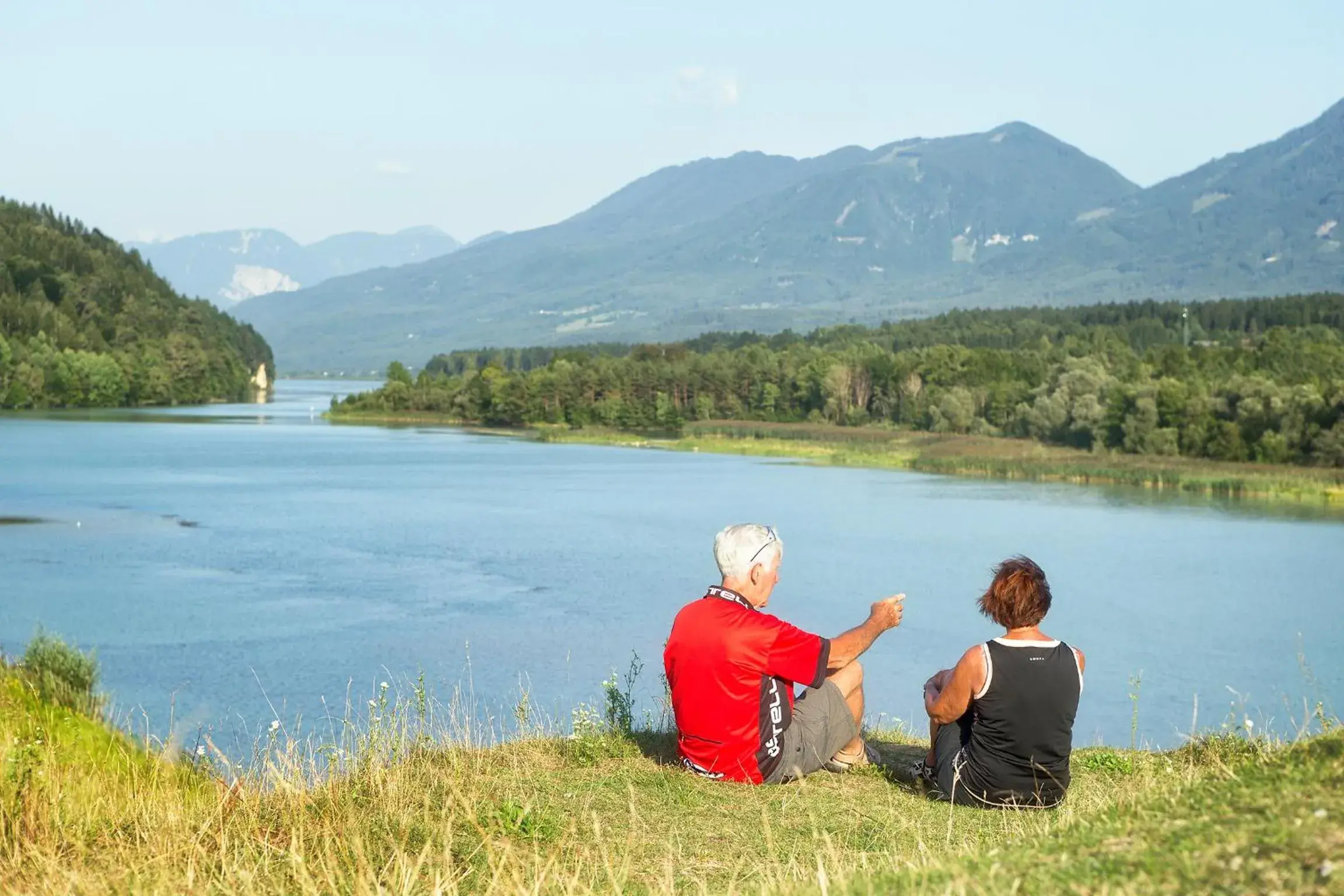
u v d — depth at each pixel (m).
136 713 24.06
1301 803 4.70
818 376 177.75
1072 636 40.16
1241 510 80.06
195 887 5.96
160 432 148.25
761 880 5.77
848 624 40.47
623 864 6.22
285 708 24.97
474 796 7.13
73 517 62.22
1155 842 4.66
